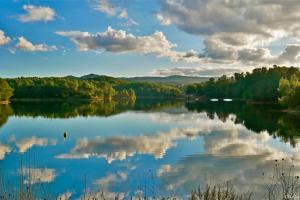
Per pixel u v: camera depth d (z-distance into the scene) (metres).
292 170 21.22
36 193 15.04
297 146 30.75
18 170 21.31
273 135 38.72
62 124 51.84
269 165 22.78
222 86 186.75
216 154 26.86
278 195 15.81
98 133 40.62
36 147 30.56
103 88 185.75
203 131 42.72
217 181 18.83
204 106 110.06
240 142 33.34
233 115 69.12
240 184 18.16
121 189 17.48
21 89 164.12
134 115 70.31
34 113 75.75
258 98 123.50
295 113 71.94
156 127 47.22
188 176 19.98
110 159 24.92
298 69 148.12
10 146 31.16
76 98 170.75
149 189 17.34
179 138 36.25
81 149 29.30
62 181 18.84
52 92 167.12
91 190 17.25
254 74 168.50
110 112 79.75
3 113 75.25
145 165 22.94
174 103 137.75
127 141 34.06
